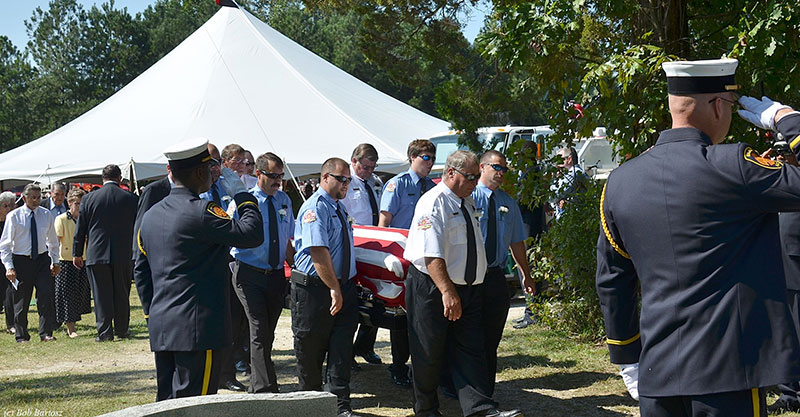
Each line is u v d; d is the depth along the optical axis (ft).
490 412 16.98
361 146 23.94
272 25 189.16
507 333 28.73
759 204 8.01
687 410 8.33
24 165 43.37
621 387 20.84
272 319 20.30
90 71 209.67
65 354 28.17
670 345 8.25
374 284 19.26
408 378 22.03
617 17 23.57
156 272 14.76
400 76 48.37
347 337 18.42
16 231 31.09
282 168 20.29
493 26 25.18
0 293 35.73
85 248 33.01
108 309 30.73
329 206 18.25
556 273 27.61
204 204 14.58
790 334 8.00
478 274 17.53
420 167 22.67
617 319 9.32
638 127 22.15
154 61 212.43
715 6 23.90
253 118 44.52
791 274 15.66
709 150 8.39
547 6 21.03
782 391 17.78
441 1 41.01
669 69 8.86
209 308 14.51
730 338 7.94
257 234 14.65
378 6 46.11
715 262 8.07
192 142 14.99
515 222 20.31
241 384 21.49
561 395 20.34
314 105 46.96
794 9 18.56
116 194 30.60
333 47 187.32
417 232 17.08
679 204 8.26
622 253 9.11
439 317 17.34
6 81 221.66
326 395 10.43
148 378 23.58
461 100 26.66
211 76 47.09
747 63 20.18
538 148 25.05
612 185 9.04
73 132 46.60
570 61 22.67
